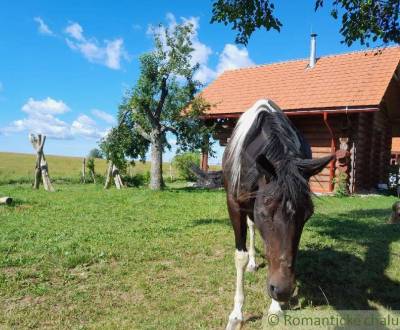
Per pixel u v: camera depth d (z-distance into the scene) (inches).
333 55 849.5
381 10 299.3
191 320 173.3
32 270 229.3
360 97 687.1
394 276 231.6
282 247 128.6
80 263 243.9
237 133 177.6
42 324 168.1
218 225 361.4
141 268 237.9
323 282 220.2
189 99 742.5
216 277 223.3
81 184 980.6
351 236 325.4
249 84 884.0
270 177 135.9
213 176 221.1
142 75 694.5
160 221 383.6
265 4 330.3
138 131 749.3
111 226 353.7
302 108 718.5
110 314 178.5
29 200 513.3
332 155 132.2
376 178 841.5
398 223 379.6
